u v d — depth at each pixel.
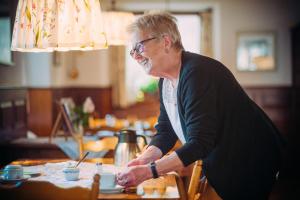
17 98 4.89
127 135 2.54
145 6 8.29
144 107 8.49
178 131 2.15
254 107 2.02
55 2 2.28
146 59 2.02
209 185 2.09
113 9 6.68
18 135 4.87
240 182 1.95
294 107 7.69
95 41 2.36
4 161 4.27
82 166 2.46
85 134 4.94
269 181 1.98
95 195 1.54
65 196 1.53
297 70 7.50
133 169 1.82
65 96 7.39
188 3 8.10
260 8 8.03
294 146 6.99
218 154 1.94
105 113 8.02
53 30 2.27
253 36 8.03
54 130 4.33
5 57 4.60
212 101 1.88
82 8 2.32
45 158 4.28
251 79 8.05
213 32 8.34
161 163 1.82
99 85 8.01
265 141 1.98
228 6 8.07
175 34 1.98
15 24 2.33
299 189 5.39
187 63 1.96
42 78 6.32
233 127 1.94
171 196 1.84
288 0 7.99
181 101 1.96
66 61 7.57
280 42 8.02
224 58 8.08
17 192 1.54
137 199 1.80
